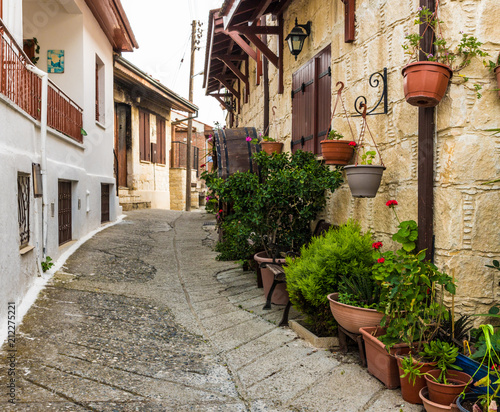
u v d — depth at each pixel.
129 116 15.21
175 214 15.40
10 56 4.57
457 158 3.17
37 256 5.09
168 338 3.93
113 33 10.70
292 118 6.91
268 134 8.55
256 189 5.36
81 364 3.17
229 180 5.55
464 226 3.18
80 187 8.10
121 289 5.29
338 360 3.47
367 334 3.14
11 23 5.07
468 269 3.17
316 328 3.96
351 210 4.77
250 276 6.38
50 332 3.65
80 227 8.03
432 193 3.34
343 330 3.55
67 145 7.52
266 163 5.62
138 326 4.13
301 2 6.50
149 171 17.31
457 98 3.16
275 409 2.76
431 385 2.56
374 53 4.26
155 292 5.38
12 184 4.06
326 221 5.51
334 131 4.84
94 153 9.59
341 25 5.00
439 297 3.19
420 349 2.88
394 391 2.94
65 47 8.52
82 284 5.21
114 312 4.41
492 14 3.15
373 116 4.29
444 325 3.07
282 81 7.46
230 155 6.70
